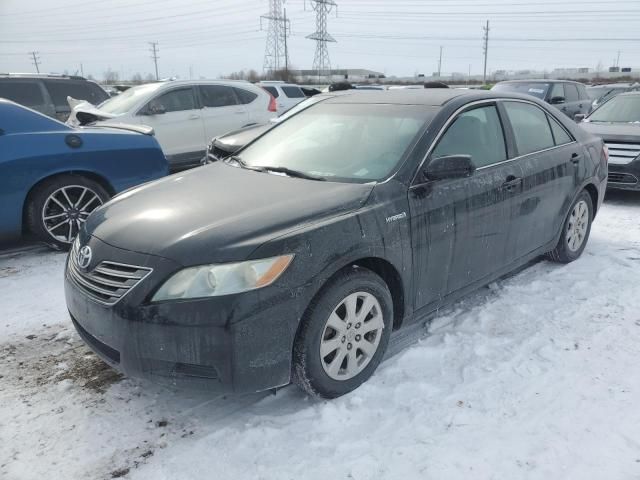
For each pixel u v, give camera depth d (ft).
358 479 7.74
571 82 48.88
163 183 11.60
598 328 12.11
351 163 11.14
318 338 8.91
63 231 17.35
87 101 33.06
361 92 14.20
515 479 7.76
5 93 31.09
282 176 11.23
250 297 8.16
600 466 8.00
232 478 7.81
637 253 17.26
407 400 9.54
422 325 12.30
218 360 8.18
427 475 7.81
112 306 8.48
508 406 9.37
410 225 10.19
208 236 8.55
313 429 8.80
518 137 13.51
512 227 12.91
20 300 13.79
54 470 8.01
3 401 9.63
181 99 30.01
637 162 23.48
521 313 12.86
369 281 9.59
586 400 9.54
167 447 8.48
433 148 11.09
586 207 16.44
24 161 15.85
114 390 9.99
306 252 8.65
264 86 51.80
